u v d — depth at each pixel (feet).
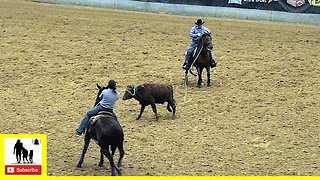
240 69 86.38
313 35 106.83
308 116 68.59
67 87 77.00
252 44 99.81
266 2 116.57
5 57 88.99
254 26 111.86
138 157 55.57
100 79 80.18
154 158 55.42
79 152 56.75
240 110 70.08
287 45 99.86
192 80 81.25
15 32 102.68
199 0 119.75
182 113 68.69
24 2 127.44
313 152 58.23
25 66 85.20
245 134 62.49
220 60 90.68
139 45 97.30
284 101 73.56
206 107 70.74
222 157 56.18
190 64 77.30
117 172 50.47
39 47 94.68
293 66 88.33
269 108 70.95
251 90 77.51
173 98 73.56
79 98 73.00
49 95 73.92
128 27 108.37
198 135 61.77
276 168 53.83
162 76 82.07
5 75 81.25
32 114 67.15
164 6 121.60
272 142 60.49
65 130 62.39
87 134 52.03
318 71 86.33
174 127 63.93
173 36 103.45
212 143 59.62
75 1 126.93
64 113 67.72
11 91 75.15
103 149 49.19
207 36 76.79
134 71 84.02
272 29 110.01
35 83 78.38
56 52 92.32
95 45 96.63
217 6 118.83
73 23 110.22
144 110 69.97
